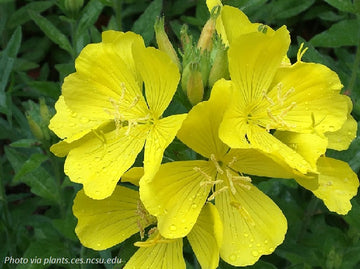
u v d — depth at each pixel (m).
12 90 0.40
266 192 0.31
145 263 0.23
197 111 0.20
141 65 0.22
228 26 0.23
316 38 0.35
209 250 0.22
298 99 0.23
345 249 0.31
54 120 0.24
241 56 0.21
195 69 0.21
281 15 0.40
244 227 0.22
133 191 0.24
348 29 0.35
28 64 0.43
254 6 0.35
